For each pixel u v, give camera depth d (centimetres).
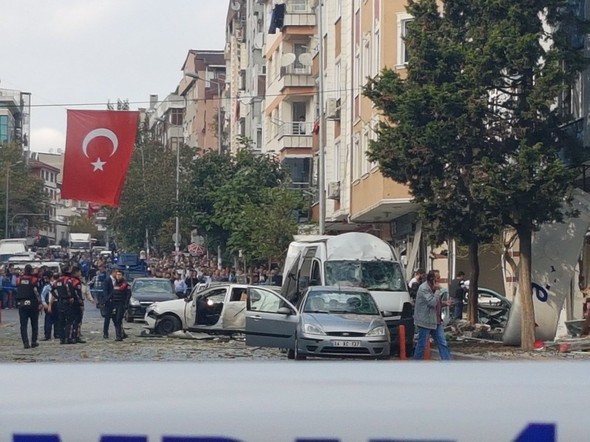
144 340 3231
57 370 372
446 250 3969
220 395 359
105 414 357
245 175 5666
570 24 2584
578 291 3092
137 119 3388
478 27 2628
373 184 4247
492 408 353
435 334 2311
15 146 12950
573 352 2509
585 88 2798
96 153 3362
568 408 352
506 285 3950
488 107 2566
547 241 2709
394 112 2742
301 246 3375
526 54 2491
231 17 10650
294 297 3228
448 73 2675
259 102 8238
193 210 6038
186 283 5094
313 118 6531
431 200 2655
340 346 2364
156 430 354
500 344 2794
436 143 2558
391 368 372
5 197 12175
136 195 8825
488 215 2558
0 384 364
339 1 5591
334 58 5738
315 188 5925
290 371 369
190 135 14362
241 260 5906
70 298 3020
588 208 2648
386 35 4094
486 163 2483
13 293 5656
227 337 3319
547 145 2581
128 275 6656
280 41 6812
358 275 2909
